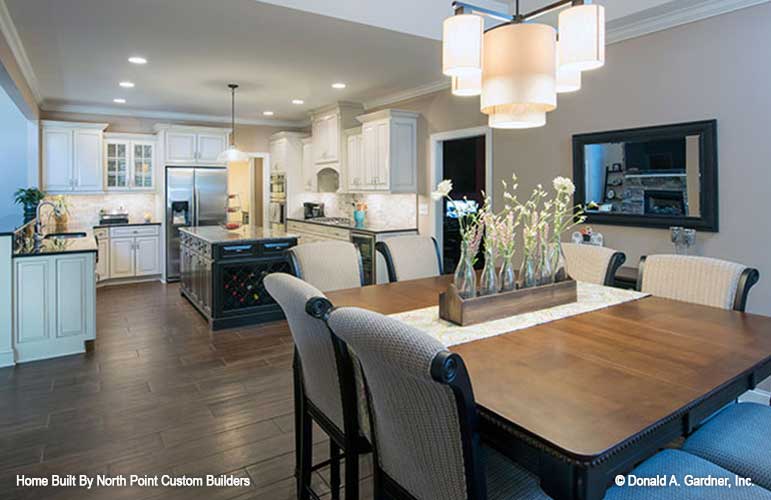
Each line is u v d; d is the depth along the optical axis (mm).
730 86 3025
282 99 6383
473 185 6121
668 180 3350
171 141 7090
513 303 2018
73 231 6480
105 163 6859
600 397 1248
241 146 8078
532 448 1167
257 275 4852
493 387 1310
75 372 3533
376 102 6473
